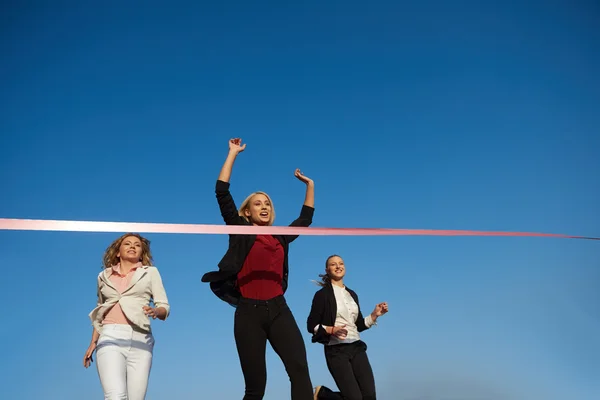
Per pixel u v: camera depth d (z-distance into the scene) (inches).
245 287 148.1
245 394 142.9
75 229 91.9
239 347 144.2
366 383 203.6
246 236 150.7
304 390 140.3
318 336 203.9
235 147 160.6
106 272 161.9
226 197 154.6
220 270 148.5
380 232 127.2
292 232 117.6
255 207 163.3
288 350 143.2
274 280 150.0
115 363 146.7
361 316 216.2
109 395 141.3
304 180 182.4
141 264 166.7
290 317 148.3
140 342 153.9
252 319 144.6
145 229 97.4
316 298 211.2
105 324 155.1
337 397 210.5
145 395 152.2
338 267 217.6
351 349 206.8
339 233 124.2
